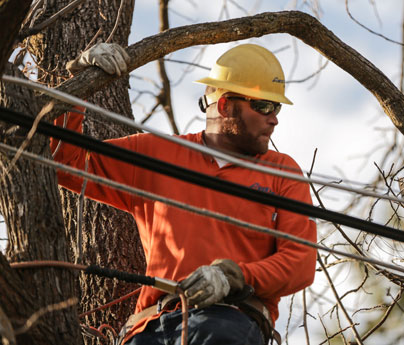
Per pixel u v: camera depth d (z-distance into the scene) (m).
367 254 6.56
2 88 4.78
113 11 7.73
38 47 7.59
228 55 5.63
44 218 4.68
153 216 5.23
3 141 4.70
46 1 7.62
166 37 5.90
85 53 5.45
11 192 4.67
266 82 5.49
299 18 6.40
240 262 4.91
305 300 6.23
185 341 4.54
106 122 7.28
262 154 5.39
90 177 4.11
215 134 5.42
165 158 5.36
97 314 6.85
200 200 5.11
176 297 4.91
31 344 4.34
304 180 4.13
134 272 6.99
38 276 4.54
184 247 5.01
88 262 6.96
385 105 6.69
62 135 4.45
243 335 4.77
